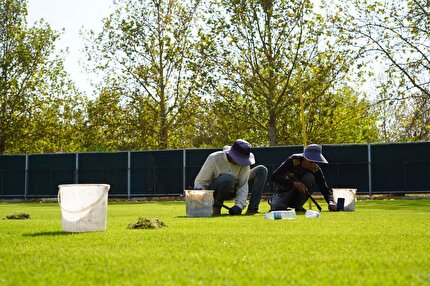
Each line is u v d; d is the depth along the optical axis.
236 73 23.91
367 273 2.42
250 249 3.31
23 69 27.91
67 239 4.10
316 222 5.93
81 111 29.58
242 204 8.45
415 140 21.81
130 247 3.51
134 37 27.14
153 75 27.41
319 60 23.25
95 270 2.62
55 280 2.38
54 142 29.39
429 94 20.86
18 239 4.18
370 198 18.52
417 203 13.34
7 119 27.84
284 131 25.97
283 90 23.11
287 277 2.34
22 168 21.72
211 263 2.75
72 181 21.12
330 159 18.64
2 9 27.77
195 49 24.66
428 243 3.64
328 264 2.69
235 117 24.44
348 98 25.89
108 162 20.78
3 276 2.50
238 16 23.38
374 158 18.38
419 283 2.19
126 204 16.22
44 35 28.42
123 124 27.44
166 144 27.42
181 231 4.73
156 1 27.22
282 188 8.79
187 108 27.27
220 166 8.45
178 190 20.09
